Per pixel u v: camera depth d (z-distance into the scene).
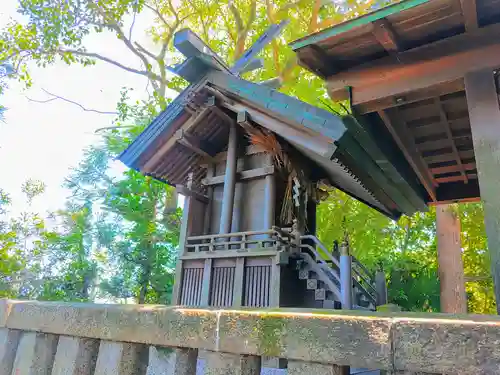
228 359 1.36
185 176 8.98
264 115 6.79
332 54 3.44
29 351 1.97
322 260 6.72
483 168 2.70
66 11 11.48
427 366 0.99
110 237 14.62
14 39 11.37
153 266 13.30
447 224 9.30
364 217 14.36
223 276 7.14
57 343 1.93
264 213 7.45
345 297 5.93
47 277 13.89
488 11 2.85
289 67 13.22
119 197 14.76
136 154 7.96
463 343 0.97
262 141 7.60
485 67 2.90
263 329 1.29
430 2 2.76
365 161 5.52
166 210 14.19
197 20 15.15
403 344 1.04
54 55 12.83
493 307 13.70
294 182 7.73
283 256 6.48
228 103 7.40
